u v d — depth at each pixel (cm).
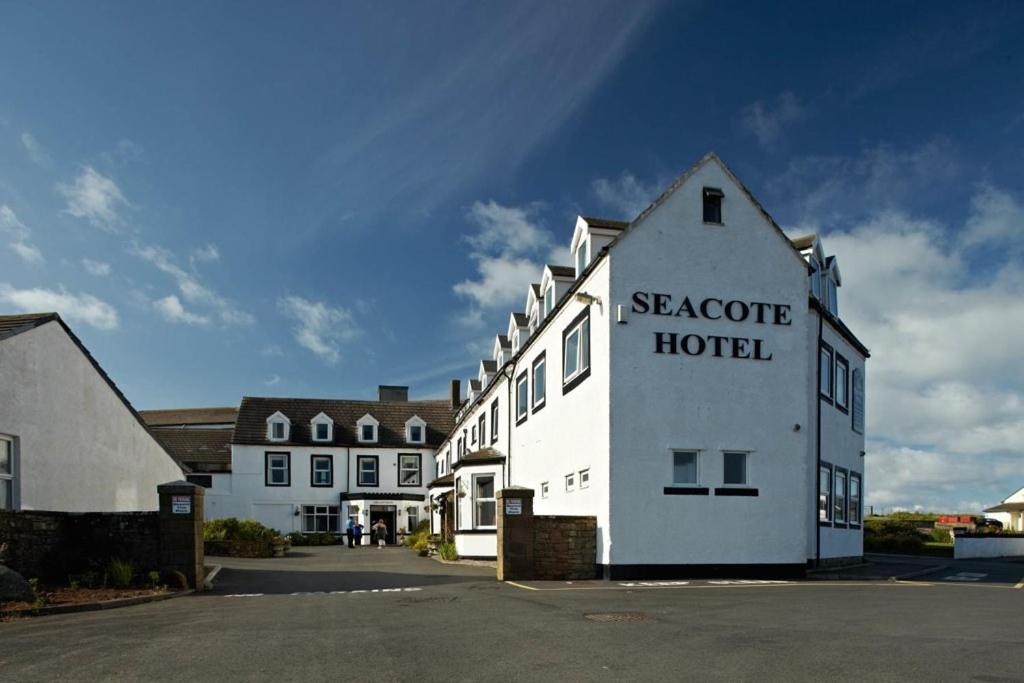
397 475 5241
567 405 2017
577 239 2042
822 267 2164
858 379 2370
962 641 813
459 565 2469
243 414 5144
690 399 1706
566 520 1680
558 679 661
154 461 2550
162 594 1386
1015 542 3094
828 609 1080
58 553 1547
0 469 1606
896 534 3344
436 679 667
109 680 682
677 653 760
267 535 3256
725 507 1691
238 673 702
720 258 1773
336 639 873
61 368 1839
